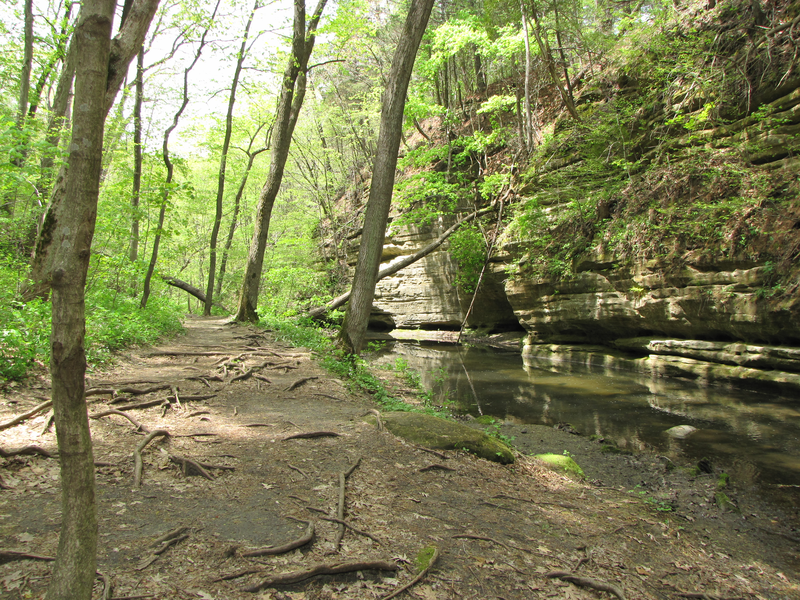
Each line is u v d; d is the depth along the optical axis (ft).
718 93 44.32
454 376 46.65
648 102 52.31
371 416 21.63
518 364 54.60
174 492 13.09
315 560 10.29
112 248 43.57
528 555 11.92
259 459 15.81
